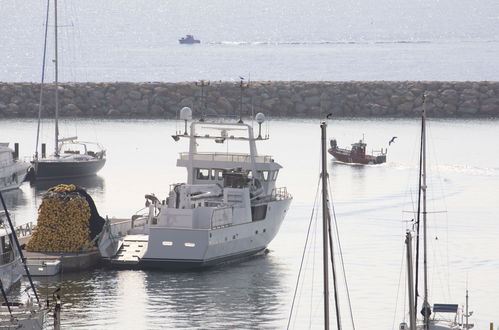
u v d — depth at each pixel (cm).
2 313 18850
